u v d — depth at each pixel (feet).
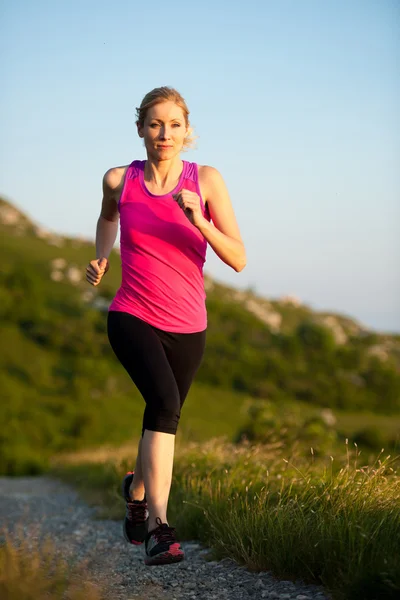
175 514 27.22
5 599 12.96
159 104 15.69
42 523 34.37
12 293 401.90
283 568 16.93
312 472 22.66
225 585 16.72
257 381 352.90
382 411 348.18
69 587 15.17
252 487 24.58
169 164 16.11
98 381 286.87
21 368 298.76
